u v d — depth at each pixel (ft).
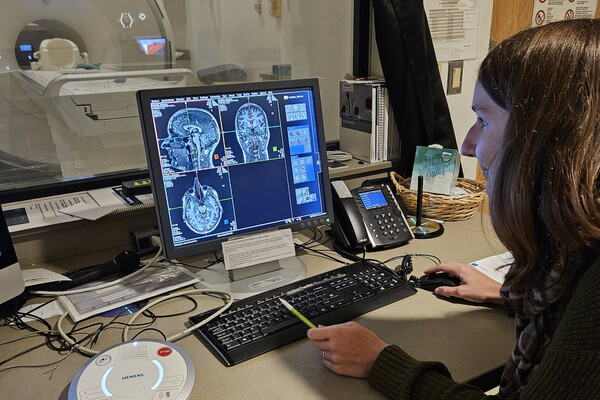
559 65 2.23
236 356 3.09
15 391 2.84
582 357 2.10
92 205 4.77
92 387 2.57
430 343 3.27
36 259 4.46
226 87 3.85
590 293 2.16
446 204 5.31
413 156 6.11
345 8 6.66
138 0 5.57
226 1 6.14
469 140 2.93
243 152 3.99
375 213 4.83
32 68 5.15
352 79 6.35
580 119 2.16
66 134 5.48
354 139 6.31
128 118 5.82
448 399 2.57
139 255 4.54
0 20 4.87
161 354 2.81
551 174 2.24
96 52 5.48
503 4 6.98
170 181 3.71
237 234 4.03
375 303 3.72
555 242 2.48
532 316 2.79
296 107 4.20
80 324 3.51
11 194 4.96
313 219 4.34
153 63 5.87
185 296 3.90
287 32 6.59
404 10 5.62
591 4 8.37
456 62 6.70
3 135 5.12
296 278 4.13
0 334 3.43
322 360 3.10
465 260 4.53
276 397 2.77
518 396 2.50
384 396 2.78
